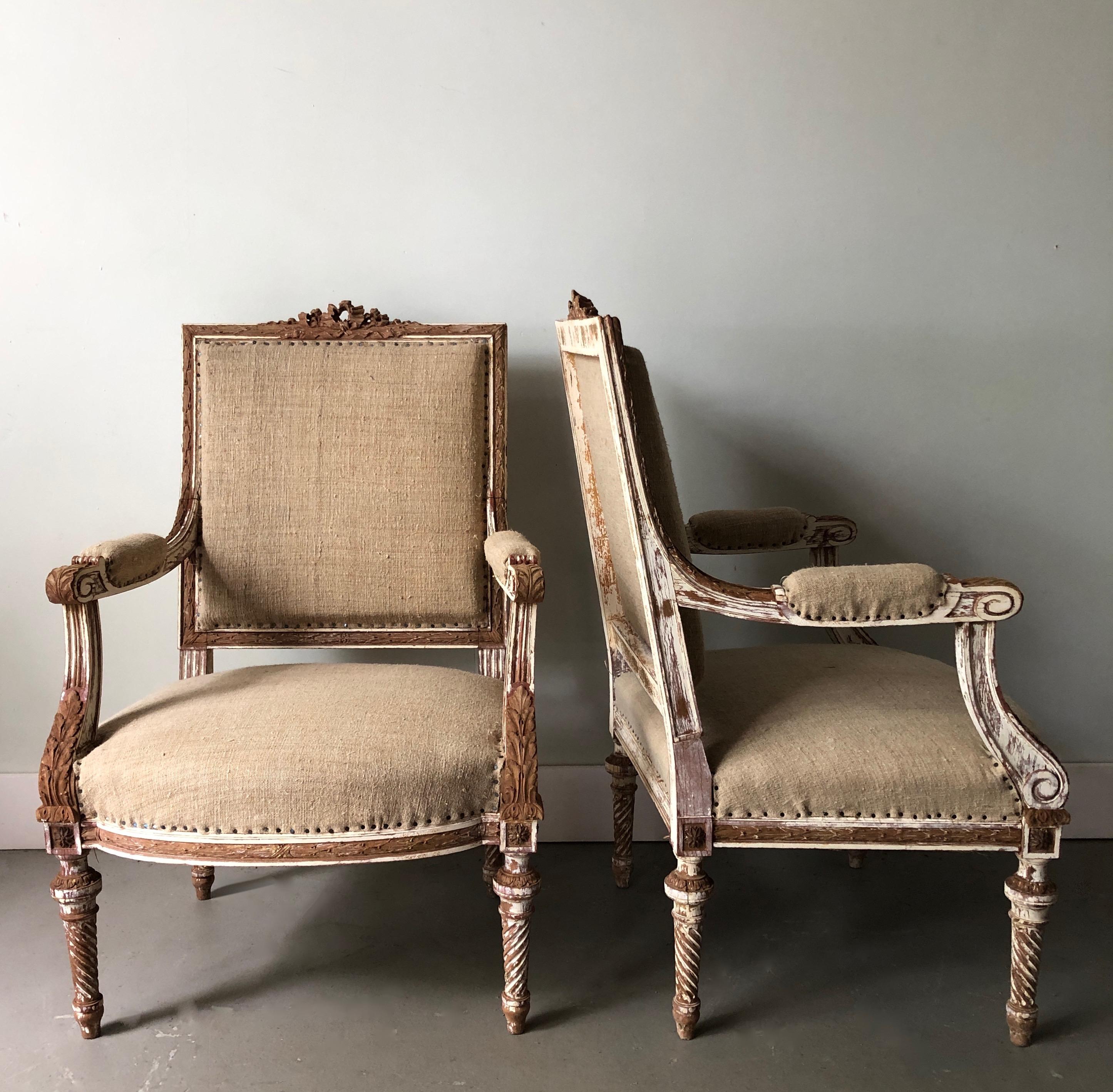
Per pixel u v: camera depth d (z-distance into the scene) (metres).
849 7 1.90
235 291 1.94
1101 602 2.09
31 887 1.91
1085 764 2.12
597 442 1.53
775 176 1.94
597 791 2.11
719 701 1.46
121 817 1.31
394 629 1.75
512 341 1.98
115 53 1.86
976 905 1.85
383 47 1.88
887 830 1.31
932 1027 1.49
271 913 1.82
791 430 2.03
